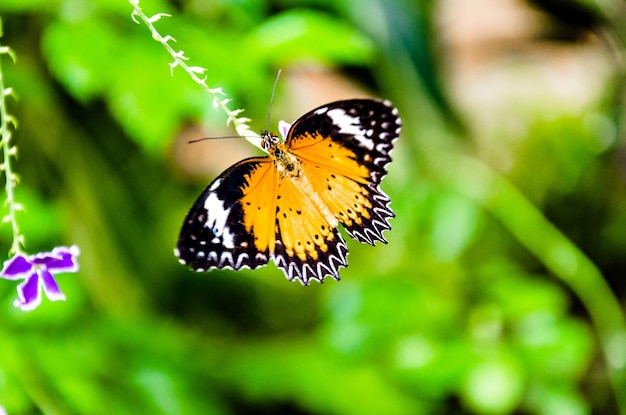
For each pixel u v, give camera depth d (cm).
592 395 108
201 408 94
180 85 90
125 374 92
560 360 97
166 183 107
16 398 87
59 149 98
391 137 79
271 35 92
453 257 111
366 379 97
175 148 105
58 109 97
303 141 80
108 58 89
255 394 97
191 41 91
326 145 80
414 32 111
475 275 110
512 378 95
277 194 80
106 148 100
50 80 96
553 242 109
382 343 98
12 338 89
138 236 105
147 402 92
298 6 101
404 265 112
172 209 109
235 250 79
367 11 107
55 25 89
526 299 99
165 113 89
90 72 89
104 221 101
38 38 94
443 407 101
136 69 89
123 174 102
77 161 99
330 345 98
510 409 97
